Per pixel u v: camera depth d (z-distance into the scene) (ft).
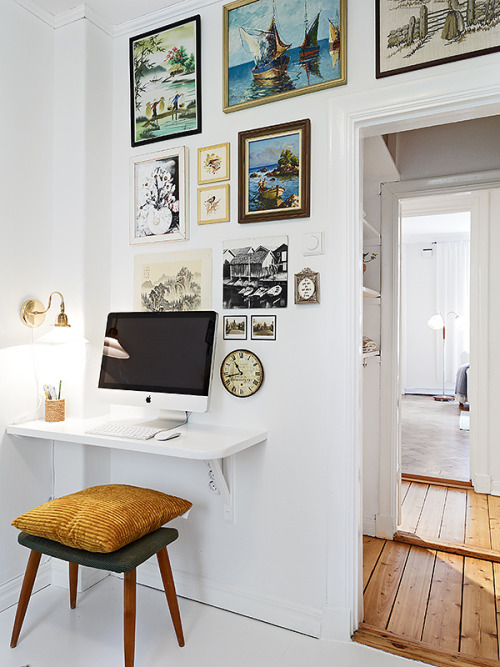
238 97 6.71
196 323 6.48
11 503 6.95
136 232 7.55
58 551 5.30
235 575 6.75
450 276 26.14
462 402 21.62
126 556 5.05
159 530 5.73
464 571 7.99
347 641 6.01
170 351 6.61
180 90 7.20
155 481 7.41
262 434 6.37
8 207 6.87
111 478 7.82
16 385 7.01
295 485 6.33
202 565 7.02
